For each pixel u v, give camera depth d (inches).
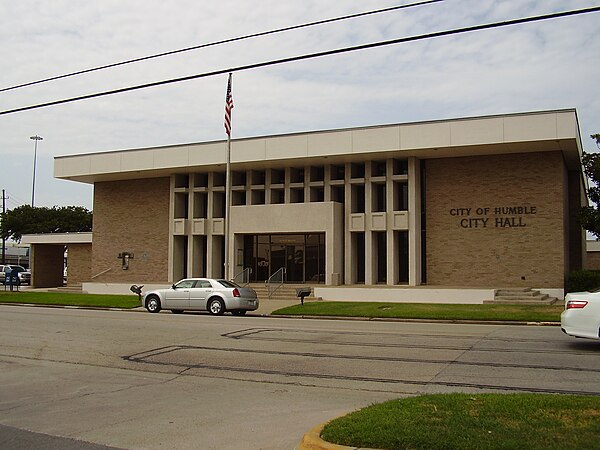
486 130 1138.7
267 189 1430.9
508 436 245.6
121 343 599.8
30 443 285.4
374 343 585.6
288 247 1403.8
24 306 1160.8
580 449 226.8
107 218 1646.2
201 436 293.4
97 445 281.3
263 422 317.1
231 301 937.5
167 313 984.9
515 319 826.2
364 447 247.9
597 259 1937.7
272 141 1328.7
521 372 431.5
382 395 376.2
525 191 1200.2
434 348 549.6
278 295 1277.1
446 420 270.8
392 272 1272.1
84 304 1149.7
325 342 596.1
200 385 417.1
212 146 1397.6
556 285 1162.6
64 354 545.6
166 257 1552.7
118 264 1616.6
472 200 1243.2
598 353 511.8
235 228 1409.9
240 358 512.1
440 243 1262.3
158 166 1457.9
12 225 2891.2
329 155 1274.6
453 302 1112.2
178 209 1542.8
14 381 435.8
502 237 1211.9
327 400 366.6
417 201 1274.6
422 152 1227.9
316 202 1337.4
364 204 1357.0
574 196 1390.3
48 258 1907.0
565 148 1166.3
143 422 321.1
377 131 1229.1
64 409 352.5
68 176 1572.3
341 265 1342.3
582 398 312.8
